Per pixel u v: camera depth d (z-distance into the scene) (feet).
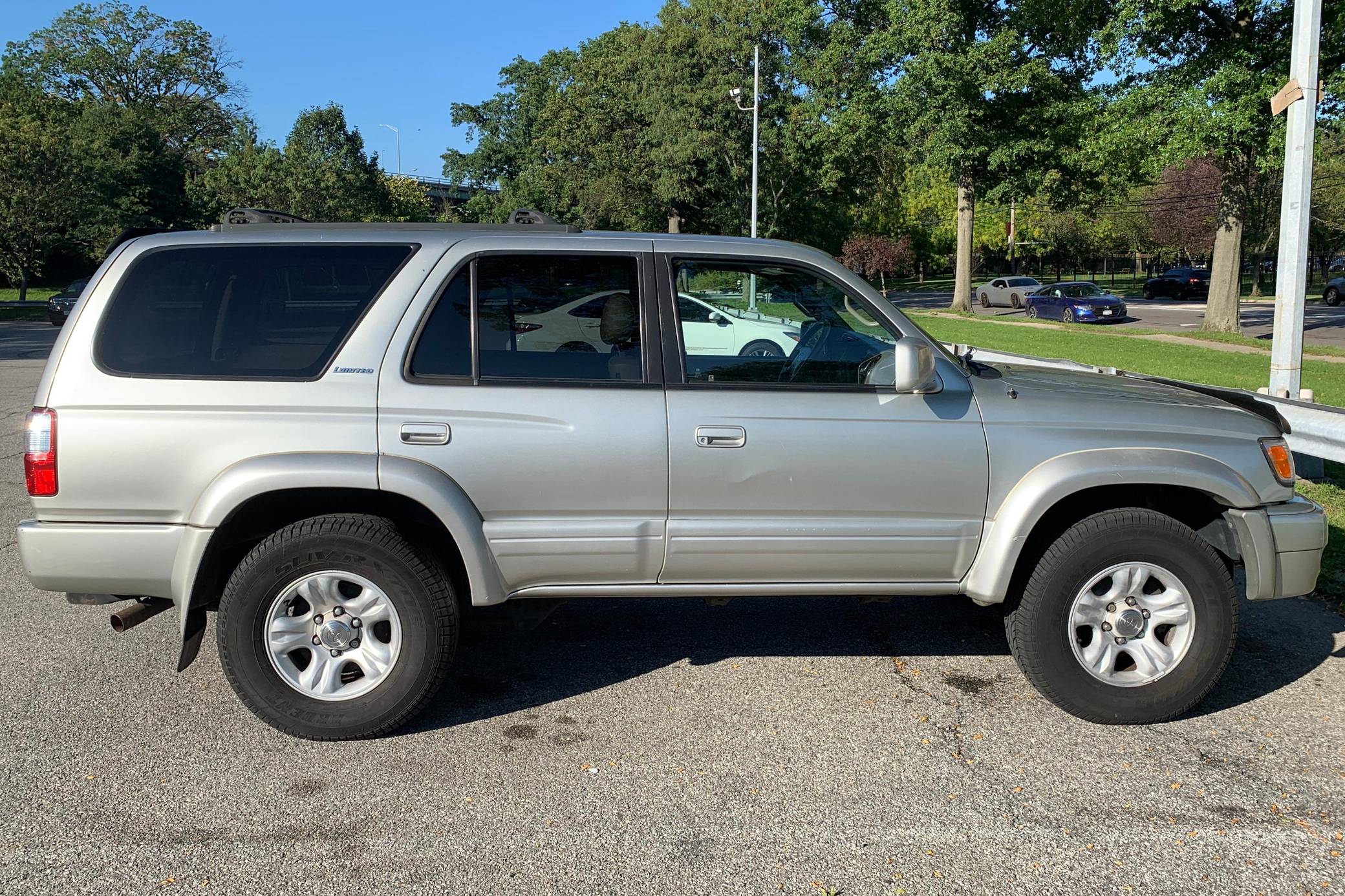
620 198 161.99
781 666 14.37
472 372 11.81
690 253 12.35
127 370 11.53
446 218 270.87
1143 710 12.29
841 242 178.19
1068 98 100.58
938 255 259.19
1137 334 86.63
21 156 120.37
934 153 107.04
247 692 11.69
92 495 11.44
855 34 124.16
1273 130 67.77
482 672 14.20
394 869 9.32
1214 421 12.68
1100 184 101.40
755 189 93.91
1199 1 67.67
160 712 12.71
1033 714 12.73
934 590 12.73
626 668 14.32
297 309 11.80
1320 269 227.81
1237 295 85.20
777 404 12.04
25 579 18.33
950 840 9.81
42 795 10.61
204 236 12.00
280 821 10.14
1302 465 24.95
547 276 12.04
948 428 12.19
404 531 12.25
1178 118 71.05
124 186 161.17
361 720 11.78
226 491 11.23
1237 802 10.56
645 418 11.87
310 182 165.17
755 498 12.07
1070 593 12.17
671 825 10.11
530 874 9.25
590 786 10.91
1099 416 12.48
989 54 96.68
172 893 8.91
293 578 11.59
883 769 11.28
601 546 12.01
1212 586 12.17
